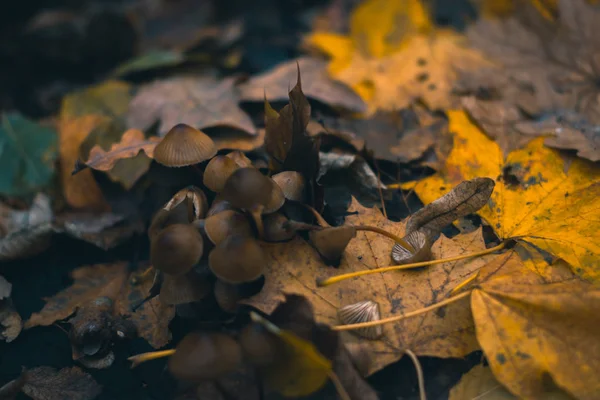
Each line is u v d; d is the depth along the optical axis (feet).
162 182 1.16
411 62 1.41
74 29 1.62
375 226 1.05
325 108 1.31
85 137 1.29
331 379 0.94
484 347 0.92
